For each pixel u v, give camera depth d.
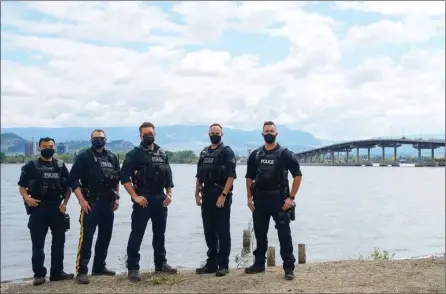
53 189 8.45
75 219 35.94
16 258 23.27
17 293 7.90
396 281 8.54
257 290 7.87
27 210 8.47
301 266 9.89
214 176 8.77
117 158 8.97
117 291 7.88
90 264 16.67
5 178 133.75
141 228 8.60
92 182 8.61
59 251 8.73
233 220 33.34
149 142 8.62
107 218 8.87
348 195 71.94
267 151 8.62
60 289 8.05
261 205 8.65
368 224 35.72
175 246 23.02
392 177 146.88
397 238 28.47
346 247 24.59
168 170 8.78
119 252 21.20
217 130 8.83
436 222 37.41
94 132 8.66
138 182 8.63
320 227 33.59
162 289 7.96
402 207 51.59
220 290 7.89
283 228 8.59
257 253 9.07
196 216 38.81
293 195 8.50
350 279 8.65
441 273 9.12
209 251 9.16
